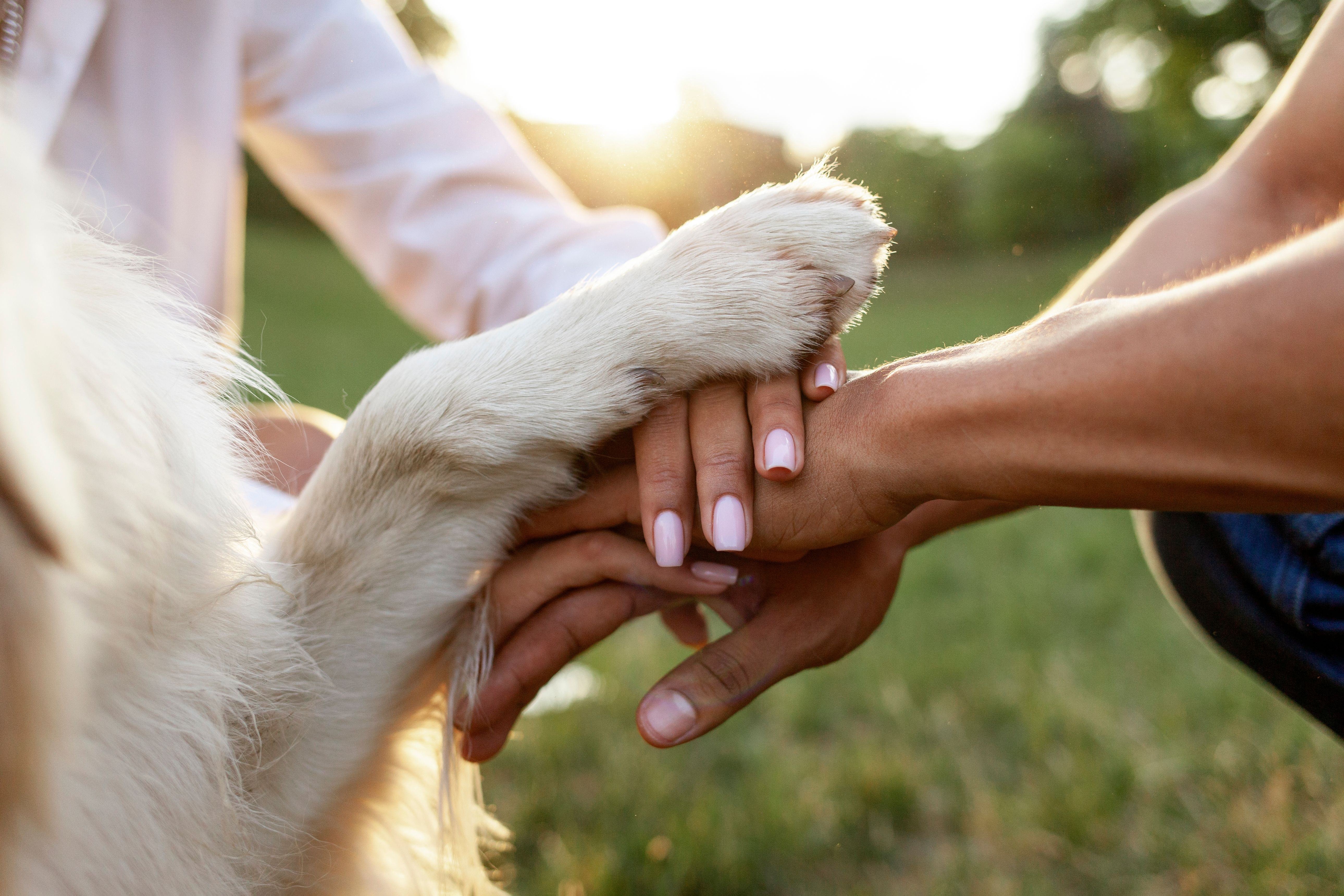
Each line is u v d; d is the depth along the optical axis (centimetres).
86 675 100
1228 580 158
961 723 298
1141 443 94
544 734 293
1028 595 403
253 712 130
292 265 2372
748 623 143
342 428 170
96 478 106
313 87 227
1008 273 1992
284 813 135
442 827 148
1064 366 98
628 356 126
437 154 230
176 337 135
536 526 141
